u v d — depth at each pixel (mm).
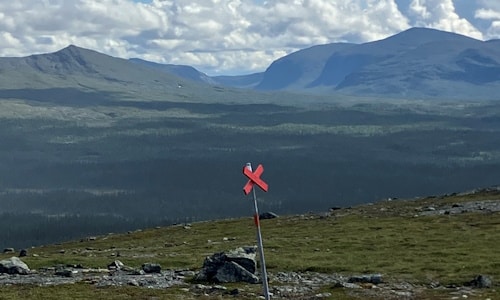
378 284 45688
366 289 43438
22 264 52719
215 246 74812
